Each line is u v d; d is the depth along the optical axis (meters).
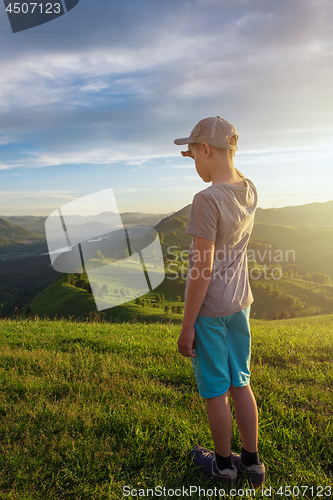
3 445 1.98
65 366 3.36
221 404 1.54
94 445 1.93
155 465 1.78
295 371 3.18
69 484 1.68
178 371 3.20
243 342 1.64
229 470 1.61
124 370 3.27
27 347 4.35
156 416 2.23
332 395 2.59
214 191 1.42
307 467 1.76
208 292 1.51
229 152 1.60
